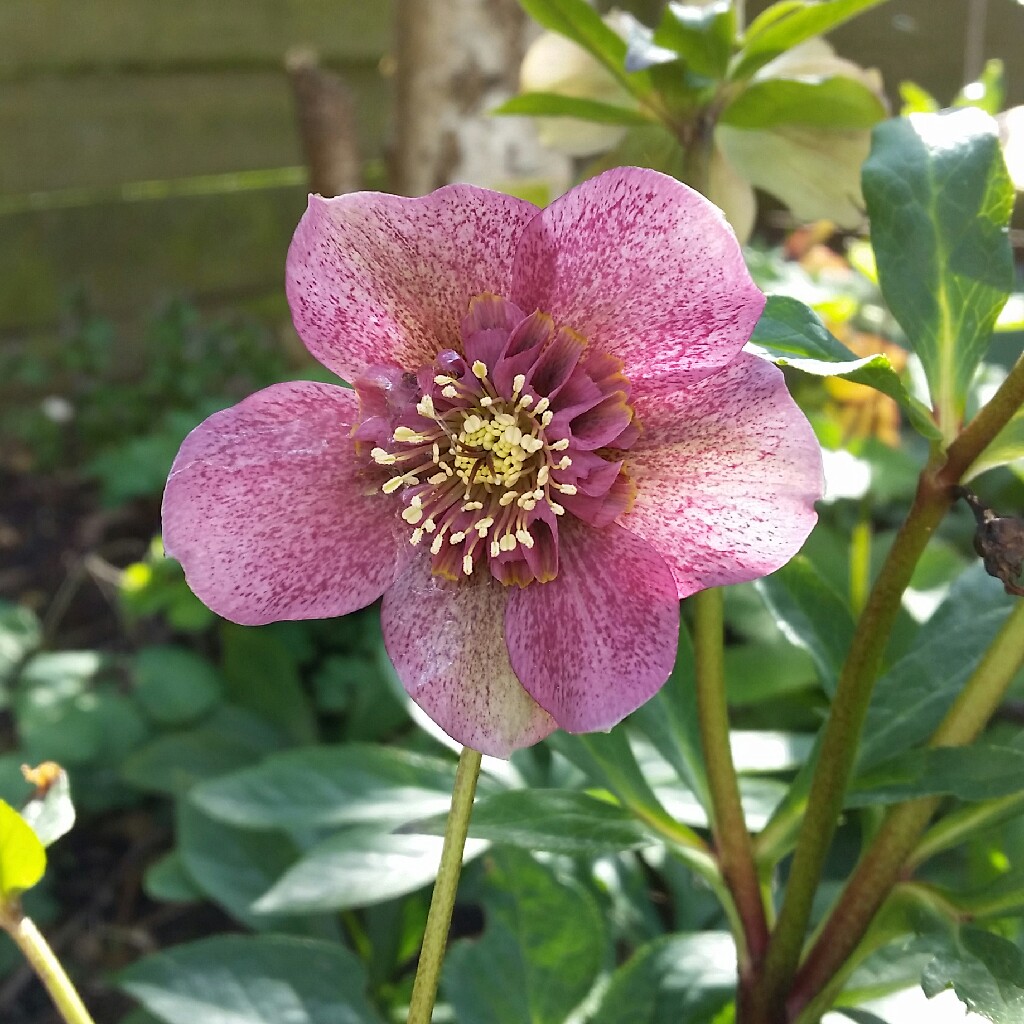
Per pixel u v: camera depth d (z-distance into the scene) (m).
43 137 0.55
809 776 0.15
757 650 0.27
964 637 0.16
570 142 0.20
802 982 0.14
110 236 0.59
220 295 0.64
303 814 0.20
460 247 0.11
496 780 0.22
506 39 0.34
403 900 0.26
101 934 0.33
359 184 0.46
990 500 0.35
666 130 0.17
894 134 0.14
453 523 0.12
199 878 0.26
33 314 0.57
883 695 0.15
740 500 0.11
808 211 0.19
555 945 0.18
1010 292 0.13
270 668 0.36
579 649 0.12
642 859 0.25
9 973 0.32
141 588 0.39
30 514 0.52
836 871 0.21
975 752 0.13
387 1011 0.24
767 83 0.16
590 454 0.11
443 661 0.12
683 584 0.12
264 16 0.59
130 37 0.56
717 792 0.15
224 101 0.60
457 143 0.34
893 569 0.12
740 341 0.11
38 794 0.14
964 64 0.42
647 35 0.15
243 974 0.20
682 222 0.11
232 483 0.12
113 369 0.61
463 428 0.12
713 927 0.22
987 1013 0.11
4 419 0.58
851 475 0.25
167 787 0.32
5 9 0.52
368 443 0.12
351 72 0.62
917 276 0.13
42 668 0.37
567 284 0.11
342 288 0.11
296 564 0.12
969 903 0.13
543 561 0.12
